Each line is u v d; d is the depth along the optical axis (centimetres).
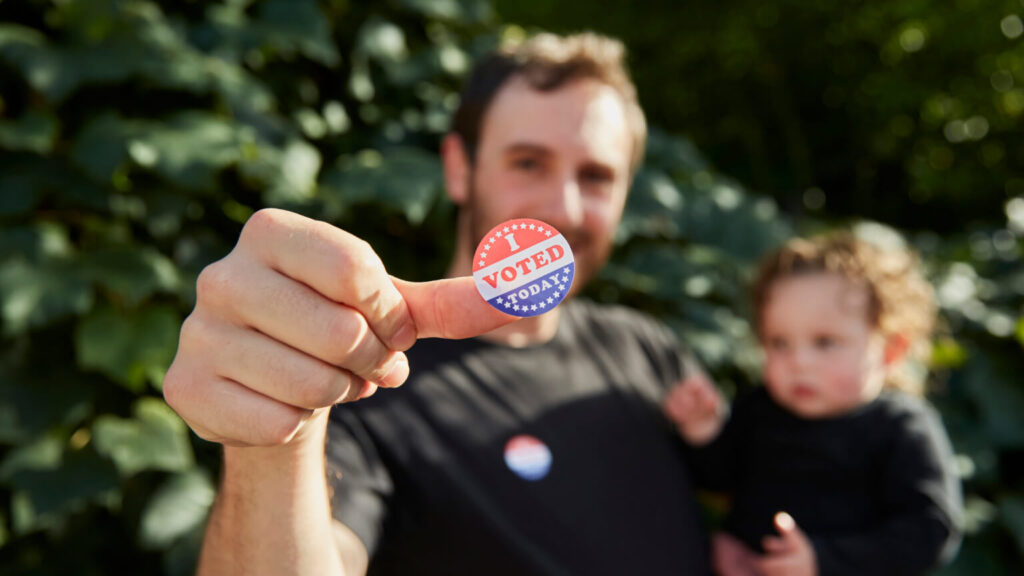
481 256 32
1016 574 87
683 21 362
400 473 44
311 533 31
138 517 57
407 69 82
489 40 91
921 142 352
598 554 47
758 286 71
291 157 66
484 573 44
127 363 57
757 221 99
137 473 58
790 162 375
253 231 27
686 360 68
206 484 60
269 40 70
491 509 45
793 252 70
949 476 60
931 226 364
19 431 55
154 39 64
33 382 57
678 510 54
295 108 76
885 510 60
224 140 62
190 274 64
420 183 68
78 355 57
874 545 55
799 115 385
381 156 77
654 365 63
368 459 43
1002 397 98
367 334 26
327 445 42
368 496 41
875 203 373
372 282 26
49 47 61
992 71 329
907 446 60
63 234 59
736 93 382
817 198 363
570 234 56
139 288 57
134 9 65
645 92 375
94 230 61
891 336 66
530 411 50
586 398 53
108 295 59
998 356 102
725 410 82
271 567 31
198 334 27
